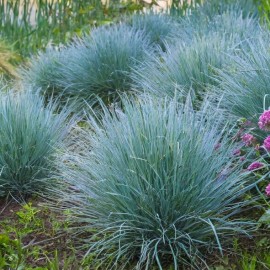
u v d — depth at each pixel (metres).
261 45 4.41
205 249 3.22
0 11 8.99
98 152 3.41
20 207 3.92
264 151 3.74
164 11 9.30
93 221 3.33
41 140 4.14
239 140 3.84
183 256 3.16
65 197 3.64
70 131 4.50
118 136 3.27
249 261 3.08
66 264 3.15
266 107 3.86
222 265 3.08
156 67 5.44
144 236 3.17
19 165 4.05
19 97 4.37
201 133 3.39
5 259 3.25
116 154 3.23
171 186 3.10
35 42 8.46
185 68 4.85
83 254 3.29
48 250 3.36
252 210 3.50
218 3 8.12
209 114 3.78
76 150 4.09
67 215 3.56
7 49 7.71
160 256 3.18
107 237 3.19
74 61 6.26
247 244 3.23
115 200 3.20
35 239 3.47
